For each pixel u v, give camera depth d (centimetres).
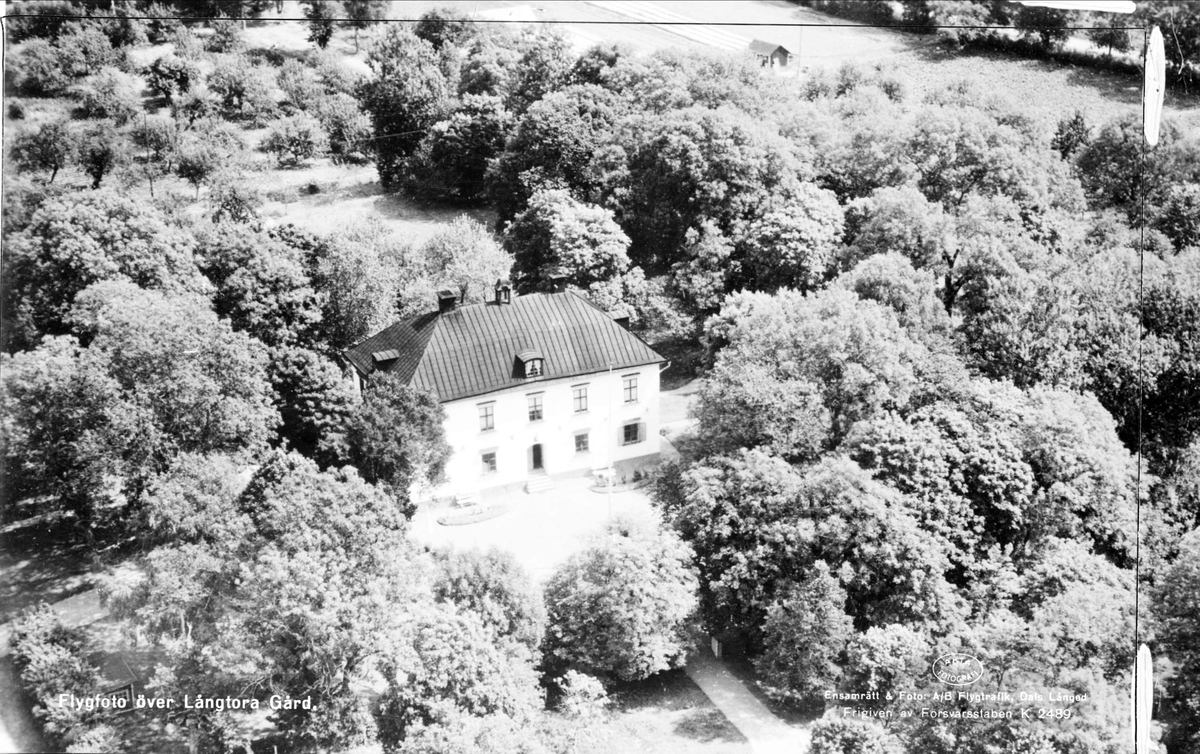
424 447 7206
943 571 6456
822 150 11331
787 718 6147
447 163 13125
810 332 7525
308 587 5338
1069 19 12425
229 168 12175
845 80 13012
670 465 7338
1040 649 5625
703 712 6191
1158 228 10369
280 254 8912
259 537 5669
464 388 7606
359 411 7194
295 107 14700
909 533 6353
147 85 14638
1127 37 11819
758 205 10250
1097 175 10956
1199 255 9300
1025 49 12962
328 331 8906
